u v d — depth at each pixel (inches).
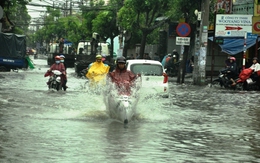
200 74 1760.6
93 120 745.6
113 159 479.5
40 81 1684.3
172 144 570.6
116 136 610.9
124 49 2942.9
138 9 2410.2
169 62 2359.7
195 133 655.1
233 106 1010.7
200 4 1983.3
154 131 660.7
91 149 525.0
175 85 1722.4
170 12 2246.6
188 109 936.9
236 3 2223.2
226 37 1934.1
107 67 1127.0
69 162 462.3
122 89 761.0
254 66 1549.0
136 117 789.2
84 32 4084.6
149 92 1123.3
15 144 542.6
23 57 2406.5
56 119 745.0
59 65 1305.4
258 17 1733.5
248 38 1800.0
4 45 2367.1
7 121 712.4
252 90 1533.0
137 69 1141.1
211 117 827.4
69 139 580.4
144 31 2476.6
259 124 754.2
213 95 1278.3
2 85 1451.8
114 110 748.0
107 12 3437.5
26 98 1051.9
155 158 491.8
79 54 2554.1
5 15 2628.0
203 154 519.2
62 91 1266.0
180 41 1790.1
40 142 557.0
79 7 3892.7
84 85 1432.1
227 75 1601.9
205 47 1765.5
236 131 681.6
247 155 519.2
